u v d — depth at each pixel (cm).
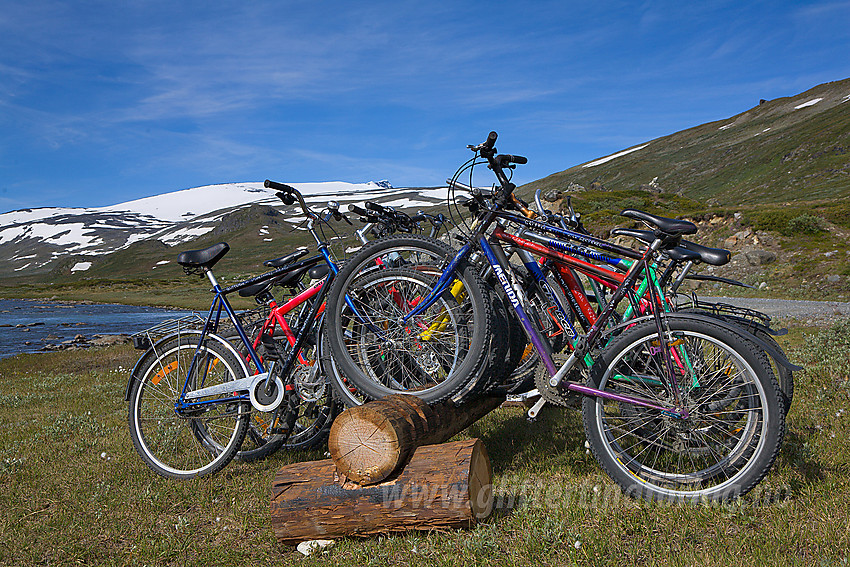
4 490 423
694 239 3059
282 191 412
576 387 347
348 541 315
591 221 3375
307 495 315
